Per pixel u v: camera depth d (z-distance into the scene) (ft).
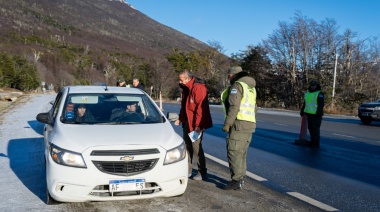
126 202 16.19
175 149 15.71
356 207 16.61
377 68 123.44
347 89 115.96
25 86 185.06
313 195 18.17
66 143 15.02
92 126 16.90
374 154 30.01
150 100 20.63
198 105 19.15
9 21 604.49
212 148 30.53
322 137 40.37
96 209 15.33
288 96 138.10
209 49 232.94
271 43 137.59
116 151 14.66
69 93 20.01
